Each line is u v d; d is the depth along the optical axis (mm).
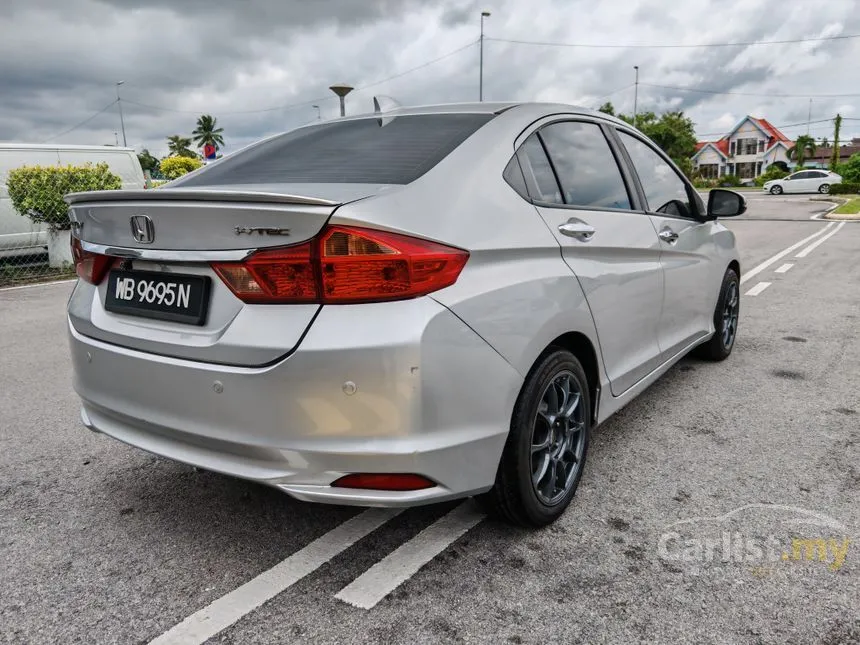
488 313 2160
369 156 2496
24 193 10844
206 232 2082
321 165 2525
